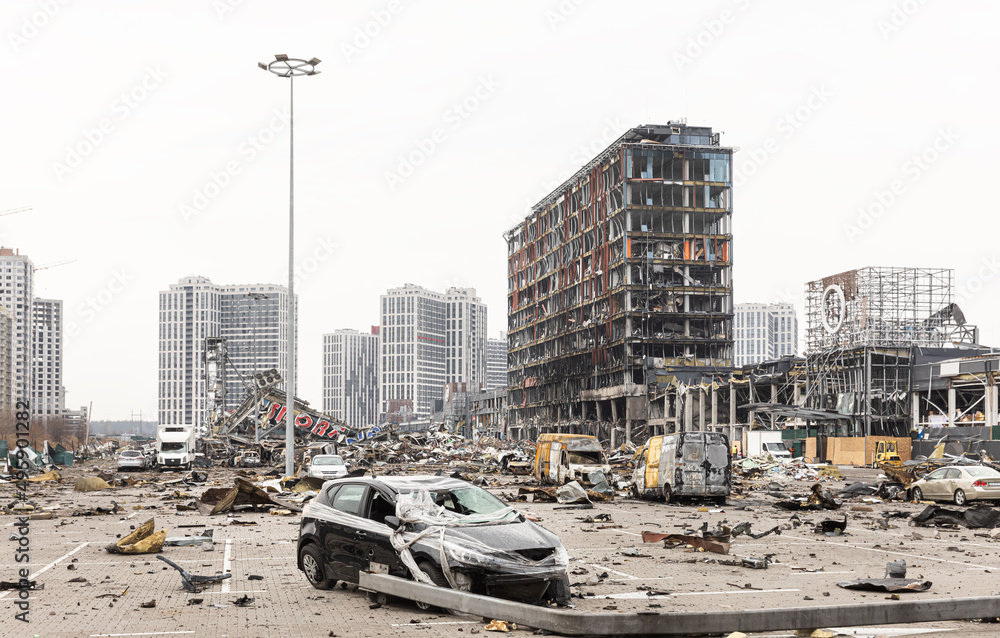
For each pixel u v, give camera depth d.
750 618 9.54
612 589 13.01
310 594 12.63
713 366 126.00
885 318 93.88
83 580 13.91
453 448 96.75
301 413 89.75
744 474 56.31
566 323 150.75
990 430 68.00
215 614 11.16
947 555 17.28
